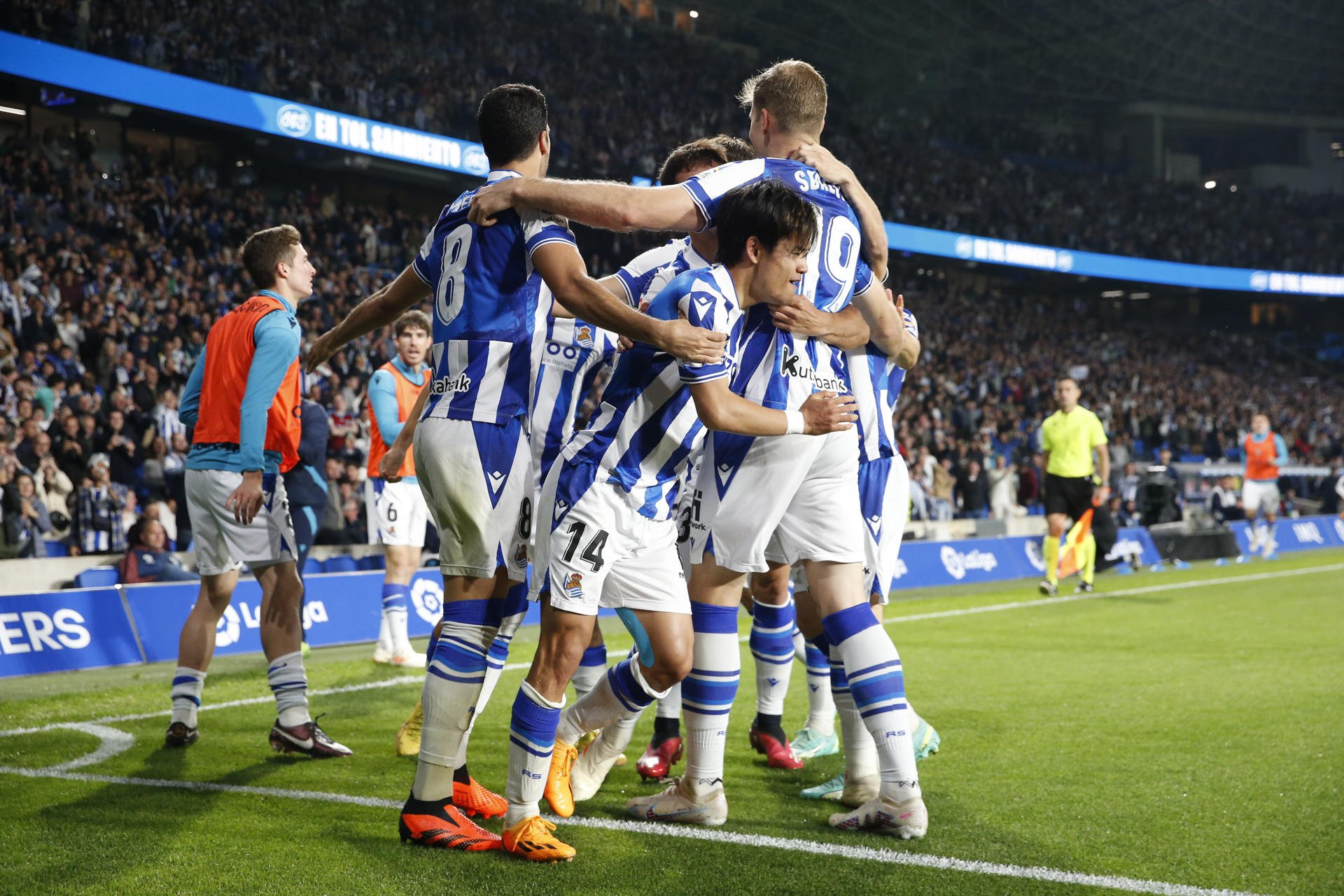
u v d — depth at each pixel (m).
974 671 5.99
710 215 2.94
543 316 3.04
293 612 4.09
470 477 2.86
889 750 3.01
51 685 5.61
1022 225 30.95
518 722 2.81
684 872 2.69
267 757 4.01
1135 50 35.19
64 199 14.56
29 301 12.10
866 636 3.07
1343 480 18.80
